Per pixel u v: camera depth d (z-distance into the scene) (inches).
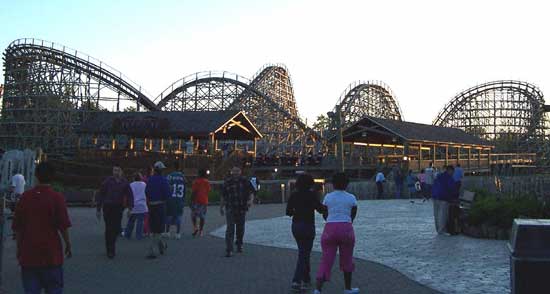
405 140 2018.9
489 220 730.2
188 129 2065.7
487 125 3474.4
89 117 2482.8
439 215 761.6
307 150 3029.0
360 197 1657.2
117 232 575.2
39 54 2672.2
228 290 418.0
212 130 2027.6
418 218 997.8
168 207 718.5
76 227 840.3
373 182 1680.6
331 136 2406.5
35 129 2625.5
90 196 1307.8
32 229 297.7
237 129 2423.7
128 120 2170.3
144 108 2982.3
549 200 753.0
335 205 400.5
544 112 3309.5
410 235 759.7
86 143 2556.6
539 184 818.2
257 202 1494.8
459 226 764.0
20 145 2632.9
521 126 3383.4
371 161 2436.0
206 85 2965.1
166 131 2095.2
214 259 565.6
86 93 2716.5
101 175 1675.7
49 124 2655.0
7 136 2645.2
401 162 2133.4
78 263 536.1
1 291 405.1
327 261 393.1
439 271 495.2
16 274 474.0
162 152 1889.8
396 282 449.1
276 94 3228.3
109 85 2751.0
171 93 3002.0
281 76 3253.0
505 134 3412.9
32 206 299.6
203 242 696.4
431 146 2372.0
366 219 986.1
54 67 2721.5
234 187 591.8
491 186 1168.8
